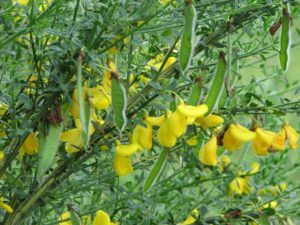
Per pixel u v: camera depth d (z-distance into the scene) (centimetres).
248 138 59
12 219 60
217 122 58
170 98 56
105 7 57
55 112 55
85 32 57
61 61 55
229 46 57
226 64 57
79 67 52
